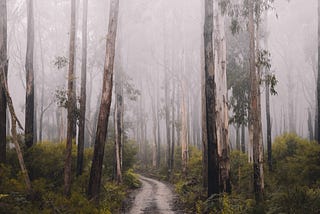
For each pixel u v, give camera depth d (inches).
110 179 1151.0
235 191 733.3
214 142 620.4
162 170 1672.0
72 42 627.2
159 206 725.9
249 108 1005.8
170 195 938.1
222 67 764.0
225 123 706.8
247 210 502.0
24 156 673.6
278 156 1056.2
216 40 796.6
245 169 883.4
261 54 667.4
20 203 458.6
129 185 1154.0
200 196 732.0
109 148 1259.8
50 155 697.6
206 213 575.8
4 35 605.9
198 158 1270.9
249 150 1007.0
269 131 1020.5
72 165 788.0
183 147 1352.1
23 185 510.0
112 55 594.2
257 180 593.6
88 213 499.5
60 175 674.8
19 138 717.9
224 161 666.2
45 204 486.9
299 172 742.5
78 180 690.8
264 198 550.0
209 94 621.9
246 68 1095.0
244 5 629.6
